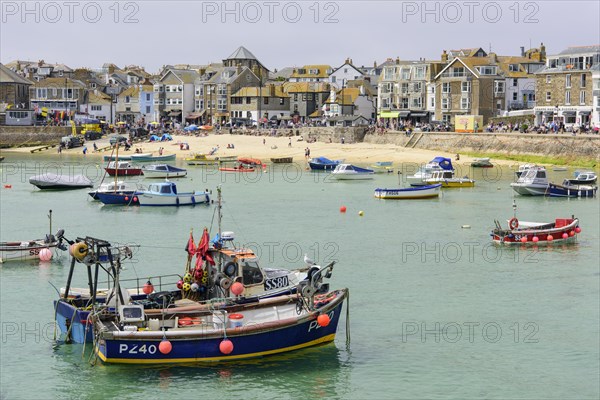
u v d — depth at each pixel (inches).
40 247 2283.5
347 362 1525.6
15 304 1840.6
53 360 1496.1
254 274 1581.0
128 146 6309.1
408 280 2101.4
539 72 6176.2
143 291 1615.4
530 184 3718.0
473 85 6781.5
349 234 2731.3
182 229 2837.1
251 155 5920.3
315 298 1594.5
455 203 3523.6
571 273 2183.8
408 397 1390.3
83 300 1569.9
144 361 1437.0
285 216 3134.8
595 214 3164.4
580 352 1593.3
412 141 6067.9
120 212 3265.3
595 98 5792.3
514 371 1501.0
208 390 1395.2
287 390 1407.5
